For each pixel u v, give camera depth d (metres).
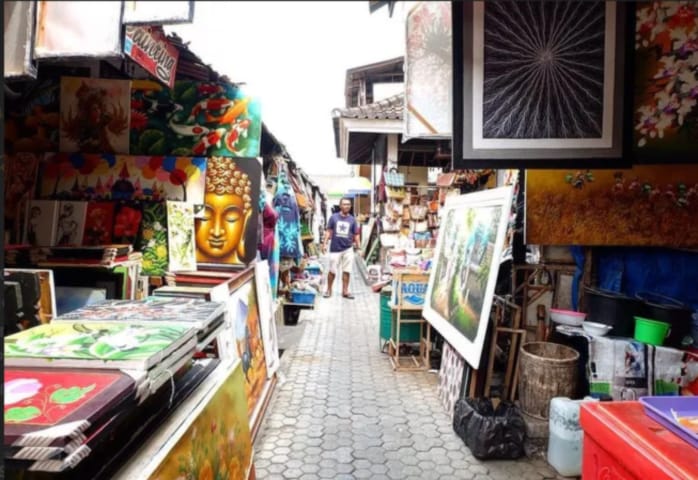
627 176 2.92
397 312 4.26
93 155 2.82
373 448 2.74
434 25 2.07
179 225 2.75
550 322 3.44
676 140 2.15
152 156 2.89
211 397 1.56
